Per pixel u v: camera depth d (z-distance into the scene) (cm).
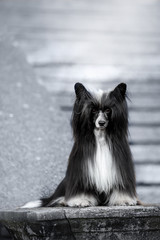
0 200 674
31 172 719
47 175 716
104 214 495
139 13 1225
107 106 529
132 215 499
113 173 532
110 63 999
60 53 1017
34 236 497
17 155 745
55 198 577
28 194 686
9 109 835
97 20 1167
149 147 817
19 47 1020
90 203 528
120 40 1090
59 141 782
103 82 941
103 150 534
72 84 929
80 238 498
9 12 1165
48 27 1109
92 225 498
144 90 930
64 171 725
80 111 533
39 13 1170
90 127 530
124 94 541
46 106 856
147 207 505
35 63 979
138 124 859
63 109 866
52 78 938
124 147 541
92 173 530
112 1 1282
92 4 1252
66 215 487
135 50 1053
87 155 532
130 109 887
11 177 710
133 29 1135
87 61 1002
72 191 533
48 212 482
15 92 877
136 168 780
